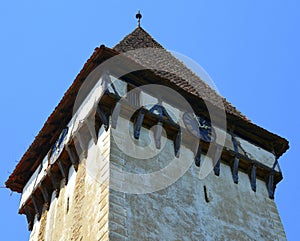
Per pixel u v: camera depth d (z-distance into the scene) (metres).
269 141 26.70
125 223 19.44
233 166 24.58
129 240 19.06
